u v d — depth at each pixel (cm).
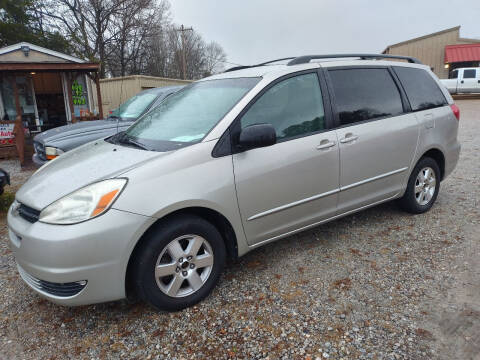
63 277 223
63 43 2100
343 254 338
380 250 343
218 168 265
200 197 255
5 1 1861
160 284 253
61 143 562
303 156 304
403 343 224
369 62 372
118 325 254
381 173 363
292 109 309
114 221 228
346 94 342
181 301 261
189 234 259
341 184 334
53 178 269
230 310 263
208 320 254
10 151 966
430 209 440
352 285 287
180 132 294
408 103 387
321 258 332
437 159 434
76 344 238
